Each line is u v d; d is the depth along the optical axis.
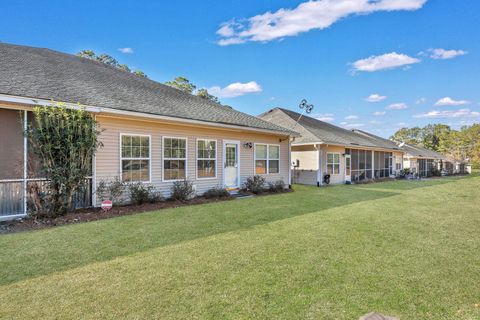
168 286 3.21
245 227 5.92
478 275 3.64
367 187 16.20
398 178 26.19
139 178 8.98
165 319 2.58
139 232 5.42
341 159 19.70
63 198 6.79
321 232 5.58
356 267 3.84
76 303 2.83
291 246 4.68
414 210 8.31
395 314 2.73
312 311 2.75
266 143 13.66
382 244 4.88
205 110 11.67
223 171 11.67
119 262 3.90
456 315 2.73
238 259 4.06
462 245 4.88
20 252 4.25
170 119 9.17
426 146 60.94
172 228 5.75
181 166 10.19
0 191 6.49
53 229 5.61
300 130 18.31
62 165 6.74
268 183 13.47
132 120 8.79
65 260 3.95
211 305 2.83
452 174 37.56
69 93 7.68
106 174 8.18
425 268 3.85
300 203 9.34
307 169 18.00
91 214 7.01
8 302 2.83
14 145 6.80
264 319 2.61
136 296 2.98
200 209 7.98
